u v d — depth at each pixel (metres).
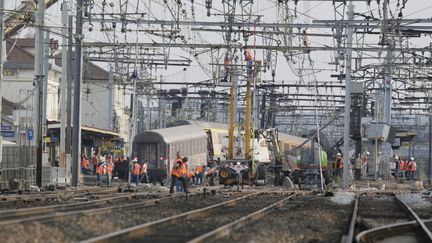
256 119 166.00
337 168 168.75
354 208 76.12
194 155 180.38
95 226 52.91
